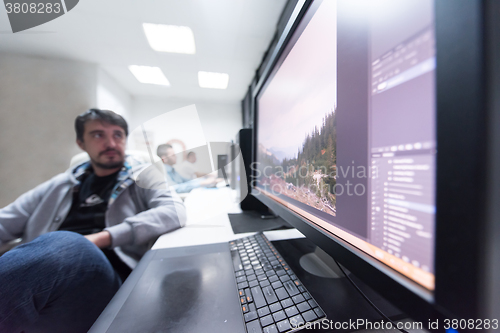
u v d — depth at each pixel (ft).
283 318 0.65
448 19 0.33
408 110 0.42
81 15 4.17
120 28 4.57
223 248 1.33
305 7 0.99
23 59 5.74
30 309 0.95
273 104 1.57
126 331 0.66
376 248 0.52
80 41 5.11
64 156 5.90
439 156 0.34
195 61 6.01
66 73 5.98
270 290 0.79
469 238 0.29
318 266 1.05
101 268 1.31
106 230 1.74
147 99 9.21
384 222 0.50
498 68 0.27
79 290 1.17
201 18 4.17
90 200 2.80
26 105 5.73
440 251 0.34
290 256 1.18
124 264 2.07
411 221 0.41
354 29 0.62
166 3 3.80
